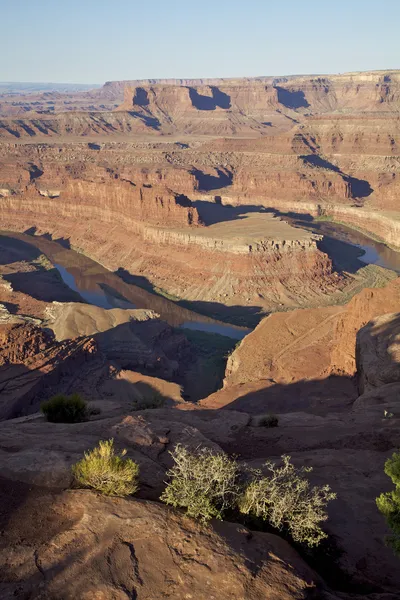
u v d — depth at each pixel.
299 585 8.57
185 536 9.37
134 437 15.10
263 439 20.34
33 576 8.42
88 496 10.51
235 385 47.66
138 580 8.40
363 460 17.47
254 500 10.95
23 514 9.97
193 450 14.59
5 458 12.18
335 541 11.95
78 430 16.08
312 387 42.78
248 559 8.94
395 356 34.66
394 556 11.45
